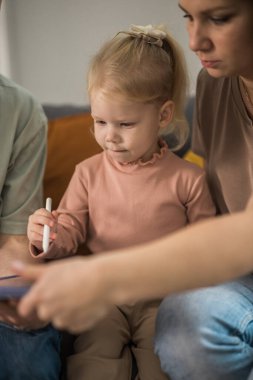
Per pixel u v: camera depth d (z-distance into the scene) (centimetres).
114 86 108
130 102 109
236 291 98
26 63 191
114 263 68
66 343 119
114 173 119
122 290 68
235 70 92
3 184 121
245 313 94
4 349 102
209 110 118
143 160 119
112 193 119
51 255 114
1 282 98
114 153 114
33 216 113
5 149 117
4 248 118
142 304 117
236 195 112
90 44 187
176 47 119
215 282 70
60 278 67
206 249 69
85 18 184
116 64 111
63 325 70
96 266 68
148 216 117
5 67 190
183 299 98
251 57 90
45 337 108
